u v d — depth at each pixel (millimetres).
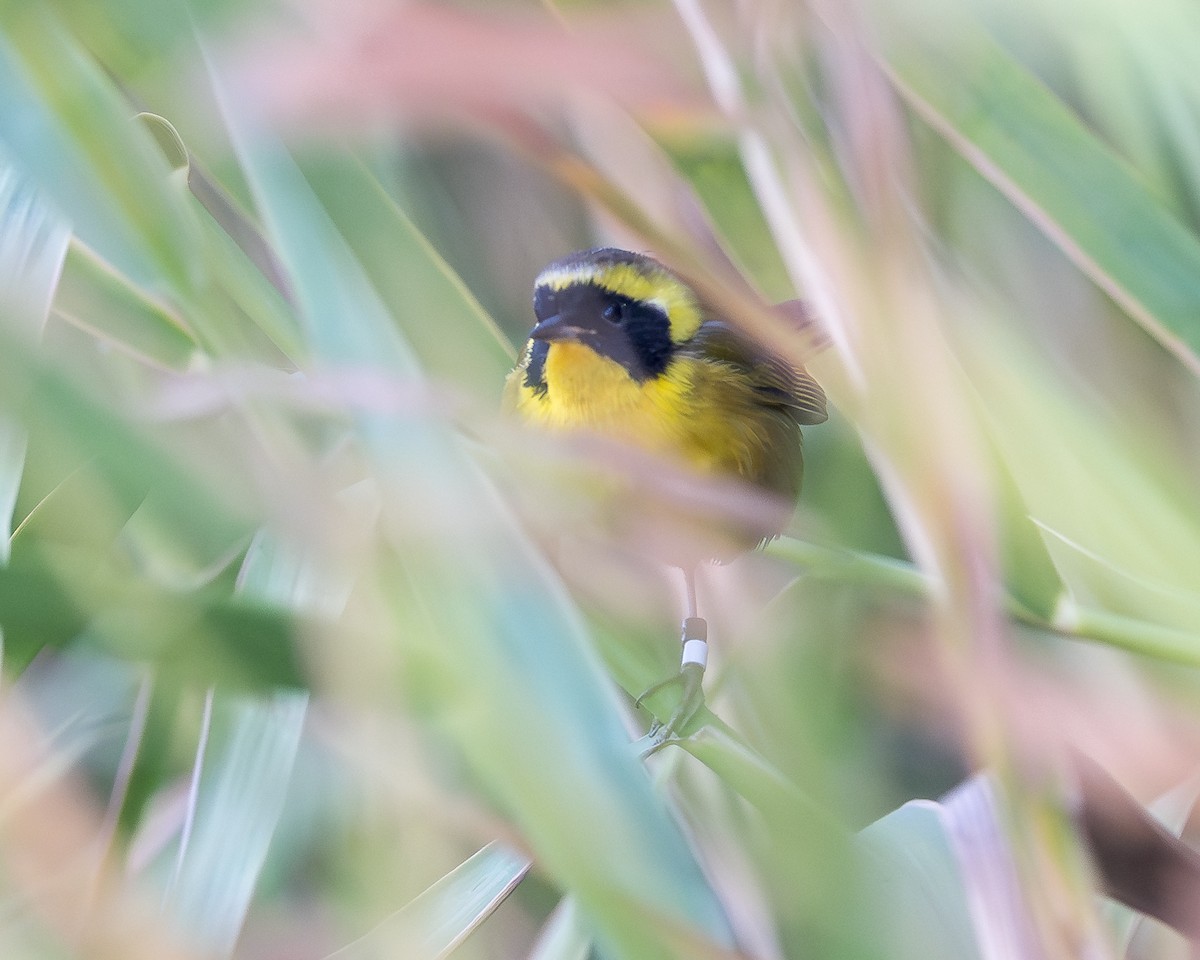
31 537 2865
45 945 2963
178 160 3322
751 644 3336
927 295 2861
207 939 3307
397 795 2945
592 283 3393
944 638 2832
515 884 3311
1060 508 3328
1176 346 3312
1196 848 3289
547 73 2578
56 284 3312
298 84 2551
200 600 2799
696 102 3164
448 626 2721
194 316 3322
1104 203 3314
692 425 3396
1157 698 3307
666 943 2527
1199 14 3320
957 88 3312
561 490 3322
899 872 2939
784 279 3344
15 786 3064
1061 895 2859
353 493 3006
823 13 2996
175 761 3316
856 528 3354
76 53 3314
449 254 3377
